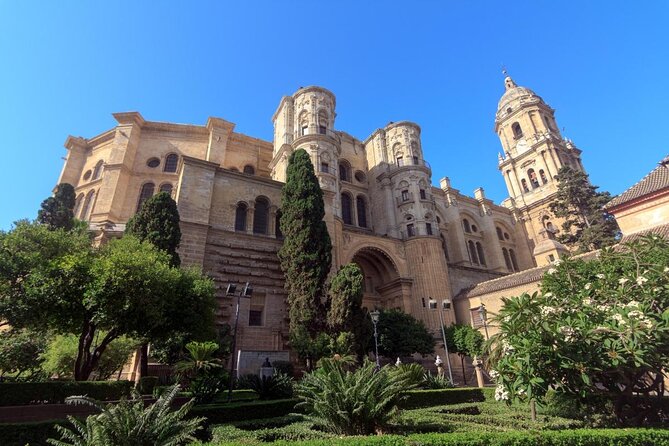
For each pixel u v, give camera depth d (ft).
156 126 146.00
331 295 87.20
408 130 171.73
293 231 95.09
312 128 142.61
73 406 39.19
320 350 74.33
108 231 98.63
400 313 110.63
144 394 58.95
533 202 215.31
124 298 49.98
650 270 35.70
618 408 33.12
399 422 34.58
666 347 28.63
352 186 168.55
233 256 94.22
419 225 147.13
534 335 28.48
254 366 71.10
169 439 24.17
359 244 133.69
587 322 29.45
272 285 95.45
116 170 128.77
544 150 218.18
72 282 49.80
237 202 103.09
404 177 159.53
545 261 151.02
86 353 55.72
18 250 54.29
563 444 20.39
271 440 29.71
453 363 124.88
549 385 29.91
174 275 60.08
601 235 137.18
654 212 79.25
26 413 35.86
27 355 67.62
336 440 20.07
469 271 167.22
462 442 19.47
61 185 111.04
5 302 48.16
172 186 136.26
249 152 159.22
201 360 54.90
